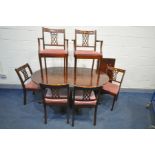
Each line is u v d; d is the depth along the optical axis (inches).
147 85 153.0
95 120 109.0
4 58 141.5
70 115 118.7
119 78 150.6
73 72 124.0
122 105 133.7
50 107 126.6
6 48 137.6
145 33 133.3
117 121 115.0
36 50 139.1
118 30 132.0
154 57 142.6
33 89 121.8
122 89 154.7
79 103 102.0
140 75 150.3
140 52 140.6
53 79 111.3
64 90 115.2
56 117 116.1
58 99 102.6
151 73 149.3
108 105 132.6
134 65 145.9
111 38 134.6
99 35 133.4
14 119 112.3
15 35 132.9
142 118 119.3
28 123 109.3
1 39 134.0
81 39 134.0
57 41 133.2
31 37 134.0
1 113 117.6
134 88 153.5
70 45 136.3
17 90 149.4
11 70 146.4
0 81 150.8
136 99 143.4
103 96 145.3
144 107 132.3
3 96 138.7
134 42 136.6
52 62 142.6
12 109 122.5
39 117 115.3
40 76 115.0
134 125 111.8
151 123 114.5
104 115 120.3
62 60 141.8
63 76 116.5
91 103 102.6
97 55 105.3
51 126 107.7
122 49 139.1
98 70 118.2
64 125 109.0
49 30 123.3
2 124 107.3
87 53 106.5
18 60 142.9
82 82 108.4
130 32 132.9
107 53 140.6
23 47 137.7
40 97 138.4
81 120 114.2
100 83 107.7
